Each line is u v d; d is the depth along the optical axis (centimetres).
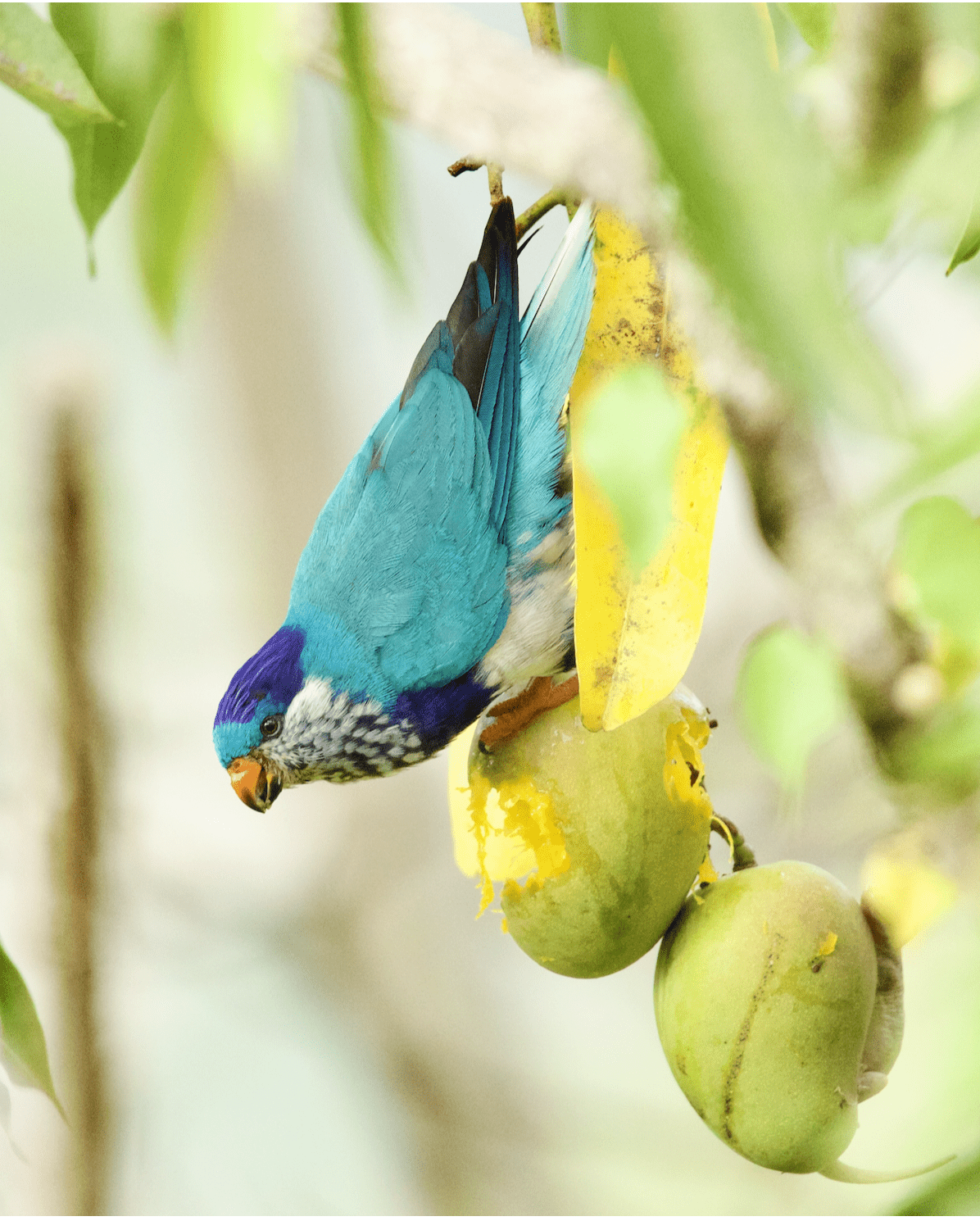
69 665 487
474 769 468
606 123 461
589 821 466
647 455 459
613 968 467
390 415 476
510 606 475
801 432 461
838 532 462
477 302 475
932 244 462
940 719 462
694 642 462
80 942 489
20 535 486
